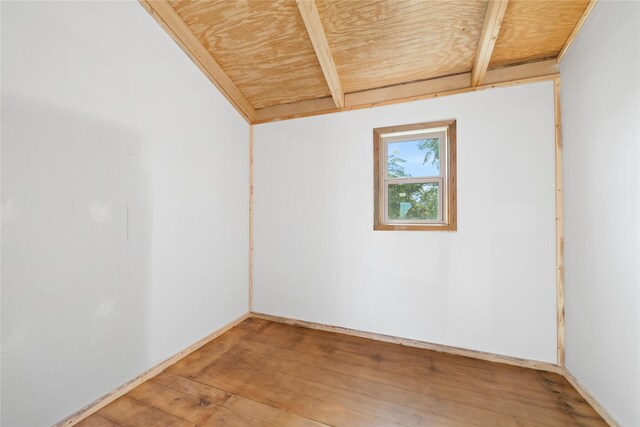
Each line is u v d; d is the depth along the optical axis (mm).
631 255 1312
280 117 3033
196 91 2420
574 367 1823
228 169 2824
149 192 1985
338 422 1480
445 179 2385
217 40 2307
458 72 2334
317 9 1938
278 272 3010
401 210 2586
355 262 2660
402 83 2529
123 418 1521
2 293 1270
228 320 2791
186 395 1719
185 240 2295
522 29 1861
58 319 1459
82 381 1552
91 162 1619
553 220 2027
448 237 2318
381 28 2041
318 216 2830
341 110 2744
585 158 1694
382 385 1812
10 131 1292
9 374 1287
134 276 1865
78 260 1550
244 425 1459
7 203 1284
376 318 2562
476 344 2221
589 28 1646
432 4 1839
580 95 1749
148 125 1980
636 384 1282
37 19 1376
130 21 1844
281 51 2377
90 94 1613
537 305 2059
